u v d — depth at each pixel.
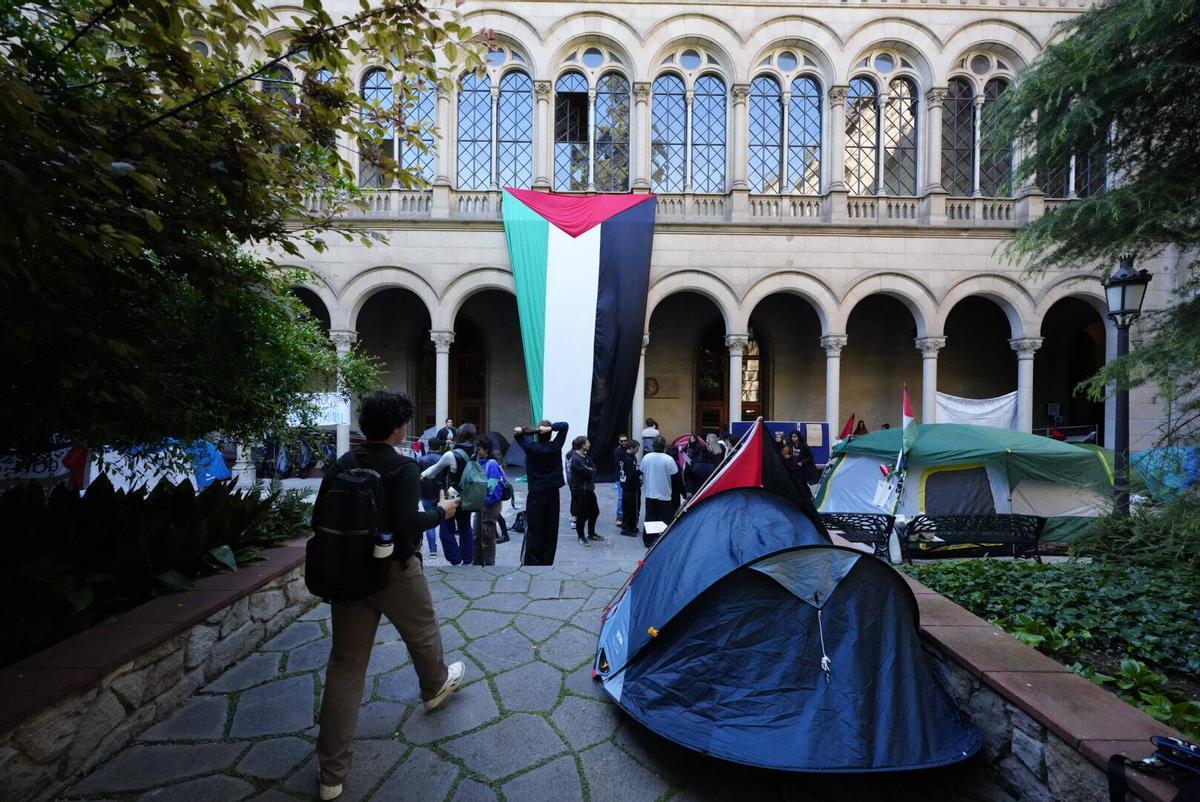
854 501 9.84
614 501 12.37
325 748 2.49
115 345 2.87
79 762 2.54
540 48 15.21
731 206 15.40
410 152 15.27
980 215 15.47
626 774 2.74
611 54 15.65
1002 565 5.48
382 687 3.50
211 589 3.71
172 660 3.17
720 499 3.77
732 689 2.89
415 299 18.77
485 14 15.20
